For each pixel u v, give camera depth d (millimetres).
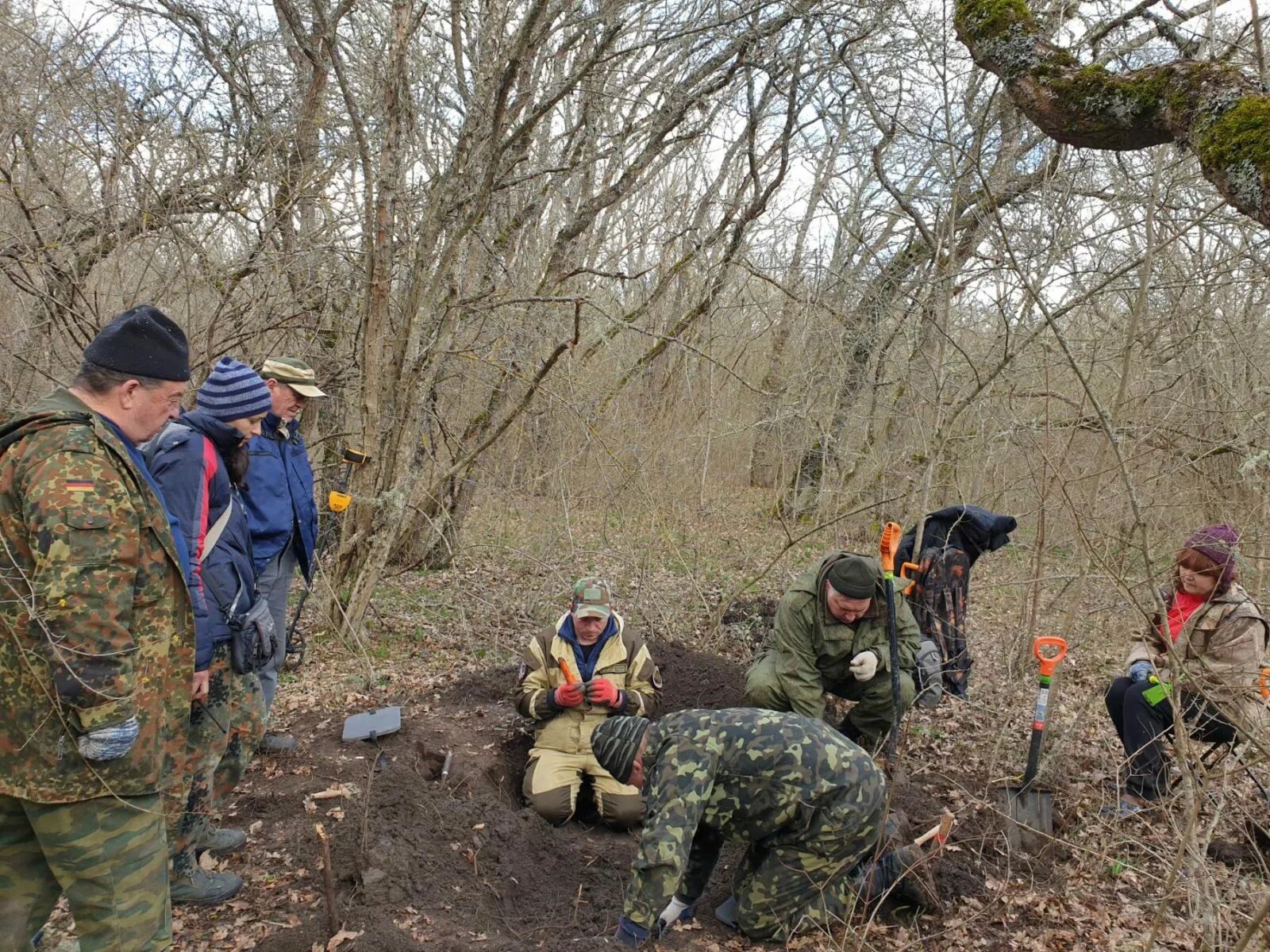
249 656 3309
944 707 5398
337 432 6840
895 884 3246
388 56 5574
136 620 2389
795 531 7473
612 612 4734
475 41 6484
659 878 3002
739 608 6672
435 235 5859
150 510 2393
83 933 2328
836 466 7707
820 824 3193
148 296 6457
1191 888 2971
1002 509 7625
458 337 6707
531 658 4664
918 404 6949
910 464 6969
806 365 7242
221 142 6750
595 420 6914
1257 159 2307
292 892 3338
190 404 6098
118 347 2355
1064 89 2908
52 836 2252
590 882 3785
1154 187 3914
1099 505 5387
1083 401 4906
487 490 8047
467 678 5535
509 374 6586
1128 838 3695
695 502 7633
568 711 4598
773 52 6129
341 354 7219
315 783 4094
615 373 7977
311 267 6586
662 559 7152
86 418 2285
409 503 6617
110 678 2189
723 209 8688
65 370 6016
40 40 5926
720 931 3445
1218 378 5223
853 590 4227
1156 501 5336
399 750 4516
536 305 6863
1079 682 5641
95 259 6004
